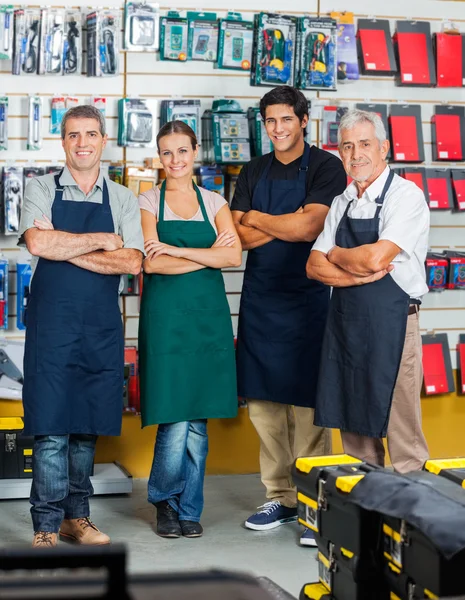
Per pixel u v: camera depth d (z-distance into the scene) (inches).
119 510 179.6
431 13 220.2
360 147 144.3
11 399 191.6
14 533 162.2
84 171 149.4
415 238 142.9
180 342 160.6
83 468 154.4
